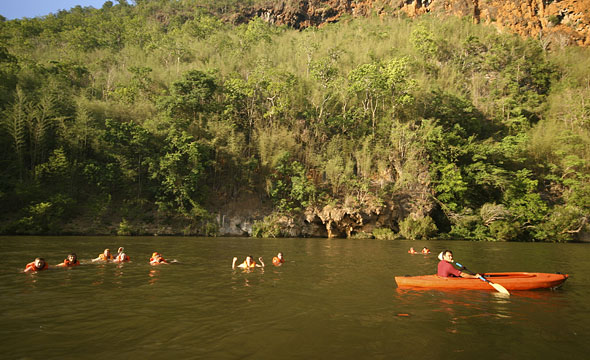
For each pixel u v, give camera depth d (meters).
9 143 33.84
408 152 39.66
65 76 46.53
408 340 5.02
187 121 39.31
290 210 35.88
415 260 15.53
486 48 73.50
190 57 63.50
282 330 5.45
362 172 39.94
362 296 7.97
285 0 105.75
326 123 45.97
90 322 5.80
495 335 5.29
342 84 47.81
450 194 37.31
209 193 38.22
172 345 4.74
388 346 4.77
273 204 38.09
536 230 35.44
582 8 89.12
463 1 95.81
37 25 74.50
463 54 70.38
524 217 36.12
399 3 100.81
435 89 48.31
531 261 16.03
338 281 9.95
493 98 56.72
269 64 53.56
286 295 8.02
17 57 47.66
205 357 4.30
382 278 10.56
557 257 17.89
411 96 44.38
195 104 41.09
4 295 7.75
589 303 7.47
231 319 6.04
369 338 5.09
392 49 61.47
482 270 13.16
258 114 45.88
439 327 5.67
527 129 50.78
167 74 50.97
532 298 7.93
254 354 4.43
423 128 40.88
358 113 45.97
